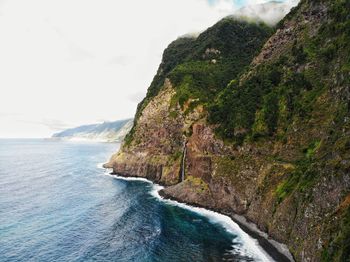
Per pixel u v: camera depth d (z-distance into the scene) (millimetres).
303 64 84188
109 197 95750
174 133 120000
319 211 47844
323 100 71438
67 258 54719
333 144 55000
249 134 82875
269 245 58375
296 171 63500
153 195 97625
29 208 83625
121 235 64812
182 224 71062
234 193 77875
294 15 103125
